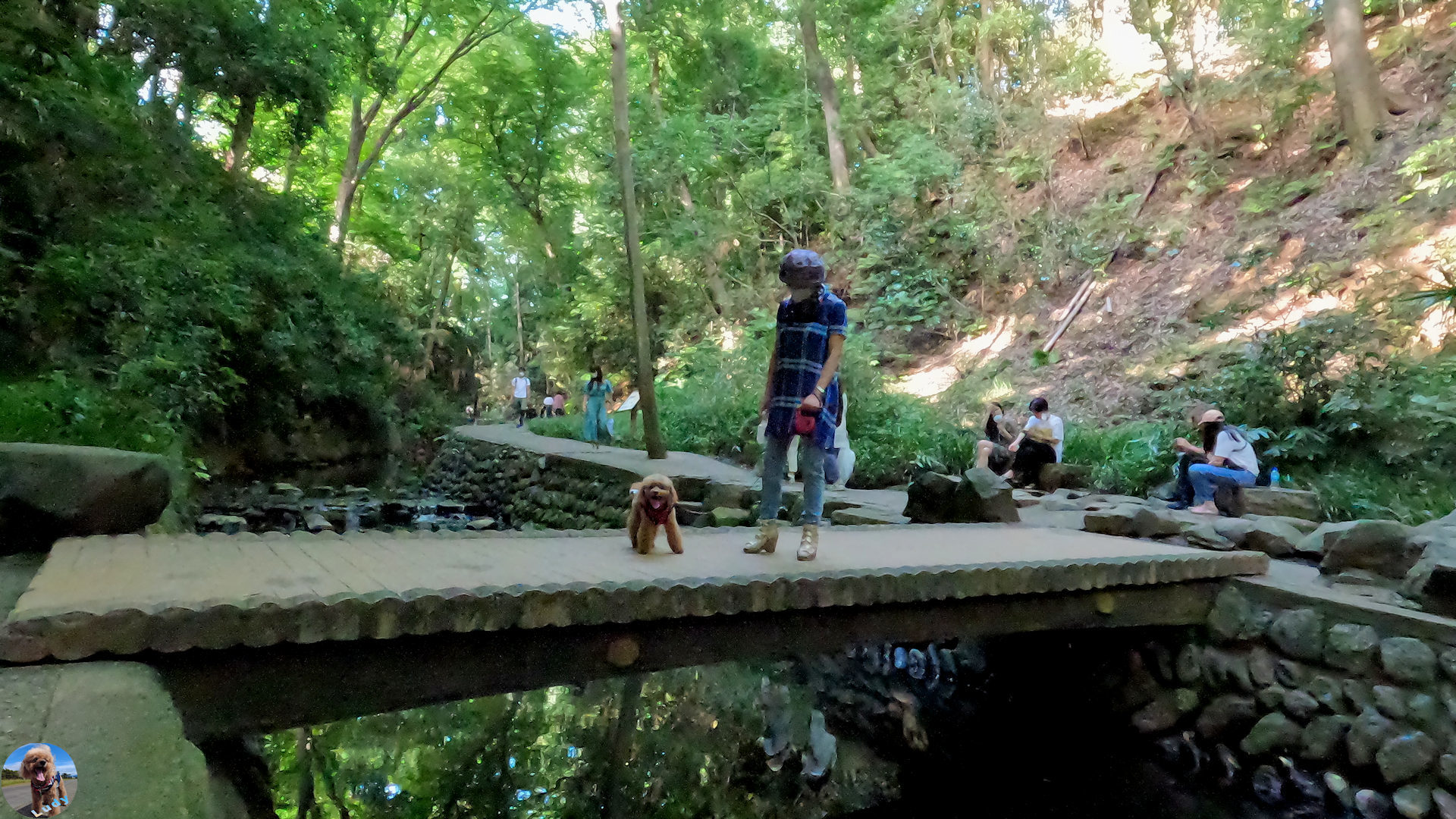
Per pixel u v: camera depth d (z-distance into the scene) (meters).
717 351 14.96
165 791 1.80
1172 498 7.01
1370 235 10.32
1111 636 5.09
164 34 10.21
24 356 7.07
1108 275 13.95
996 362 13.73
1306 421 7.60
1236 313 11.17
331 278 13.87
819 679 5.90
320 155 20.42
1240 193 13.21
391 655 2.88
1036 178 16.20
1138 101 16.17
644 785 4.18
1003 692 5.62
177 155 10.45
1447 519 4.50
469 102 21.62
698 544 4.54
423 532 4.55
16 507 3.64
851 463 7.63
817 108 20.11
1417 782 3.61
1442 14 12.54
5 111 7.45
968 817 3.90
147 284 8.27
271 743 4.34
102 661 2.39
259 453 12.46
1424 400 6.78
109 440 6.46
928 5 18.14
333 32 12.90
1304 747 4.04
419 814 3.78
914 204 16.95
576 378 24.45
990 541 5.13
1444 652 3.68
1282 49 13.09
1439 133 10.73
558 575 3.39
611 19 11.12
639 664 3.33
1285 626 4.29
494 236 31.47
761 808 3.97
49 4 8.88
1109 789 4.23
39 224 7.87
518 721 4.97
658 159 19.25
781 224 19.17
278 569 3.28
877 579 3.73
